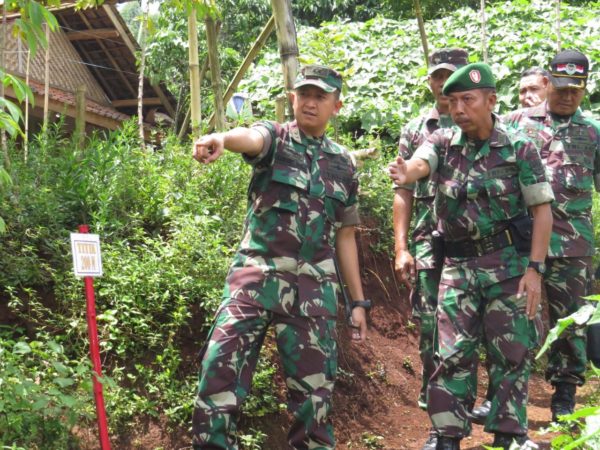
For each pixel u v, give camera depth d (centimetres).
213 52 695
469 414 454
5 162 533
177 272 502
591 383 670
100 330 477
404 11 1642
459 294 448
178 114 1298
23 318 477
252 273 386
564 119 579
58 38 1340
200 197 593
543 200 435
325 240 395
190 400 470
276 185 385
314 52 883
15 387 382
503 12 1216
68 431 415
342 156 404
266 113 1059
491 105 438
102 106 1414
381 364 629
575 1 1562
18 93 387
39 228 496
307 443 388
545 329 636
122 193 558
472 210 441
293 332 384
